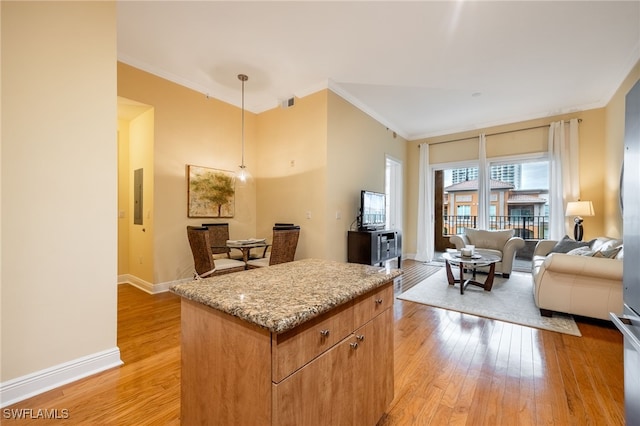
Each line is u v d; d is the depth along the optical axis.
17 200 1.66
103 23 2.01
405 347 2.36
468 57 3.34
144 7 2.53
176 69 3.67
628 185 1.28
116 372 1.97
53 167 1.79
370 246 4.22
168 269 3.88
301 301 1.03
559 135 4.87
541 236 5.73
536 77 3.82
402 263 6.04
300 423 0.96
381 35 2.93
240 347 0.99
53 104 1.79
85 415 1.56
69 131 1.85
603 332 2.62
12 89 1.64
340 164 4.30
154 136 3.70
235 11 2.58
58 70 1.81
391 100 4.64
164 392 1.76
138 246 4.08
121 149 4.28
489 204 5.61
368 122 5.01
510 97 4.47
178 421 1.52
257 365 0.93
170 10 2.57
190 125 4.06
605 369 2.01
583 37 2.93
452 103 4.74
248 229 4.85
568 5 2.46
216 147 4.39
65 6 1.84
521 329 2.71
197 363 1.16
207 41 3.06
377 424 1.49
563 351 2.27
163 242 3.82
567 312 2.83
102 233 1.99
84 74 1.92
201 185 4.18
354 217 4.62
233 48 3.19
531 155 5.22
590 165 4.66
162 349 2.30
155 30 2.87
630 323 1.29
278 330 0.83
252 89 4.24
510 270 4.62
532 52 3.22
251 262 3.69
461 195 6.63
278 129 4.62
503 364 2.09
